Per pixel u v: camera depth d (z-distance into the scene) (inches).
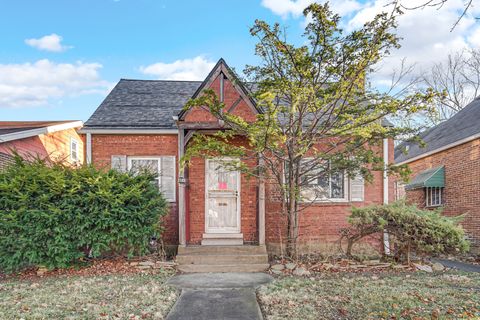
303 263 329.1
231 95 358.0
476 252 443.2
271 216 394.3
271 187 395.9
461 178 489.4
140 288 243.0
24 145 433.1
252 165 382.0
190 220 388.5
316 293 227.8
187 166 380.8
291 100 297.7
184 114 353.7
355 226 342.3
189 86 538.3
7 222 291.3
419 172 622.2
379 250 382.0
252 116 351.9
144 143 411.2
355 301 208.5
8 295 226.2
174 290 242.7
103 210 310.8
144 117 428.8
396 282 258.1
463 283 257.9
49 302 210.1
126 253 338.0
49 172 307.7
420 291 230.2
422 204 600.4
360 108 323.3
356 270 308.0
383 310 192.2
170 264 322.7
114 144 410.6
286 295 223.6
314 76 293.4
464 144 483.2
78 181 314.0
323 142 350.0
